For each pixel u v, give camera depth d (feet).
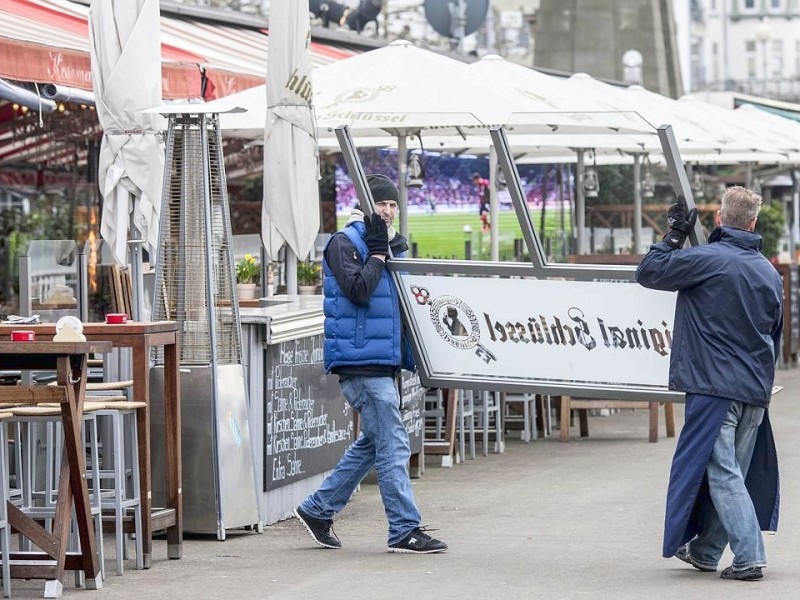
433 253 132.98
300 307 64.13
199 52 93.04
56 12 83.61
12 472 58.44
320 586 48.01
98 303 75.41
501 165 51.72
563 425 88.74
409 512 53.67
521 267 52.39
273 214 65.67
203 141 55.88
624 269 50.98
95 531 48.73
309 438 62.90
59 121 96.48
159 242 55.83
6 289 90.17
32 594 46.80
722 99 182.29
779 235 159.63
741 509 48.29
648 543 55.98
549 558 52.95
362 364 52.75
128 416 55.31
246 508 57.00
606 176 168.55
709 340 48.19
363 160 124.67
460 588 47.60
